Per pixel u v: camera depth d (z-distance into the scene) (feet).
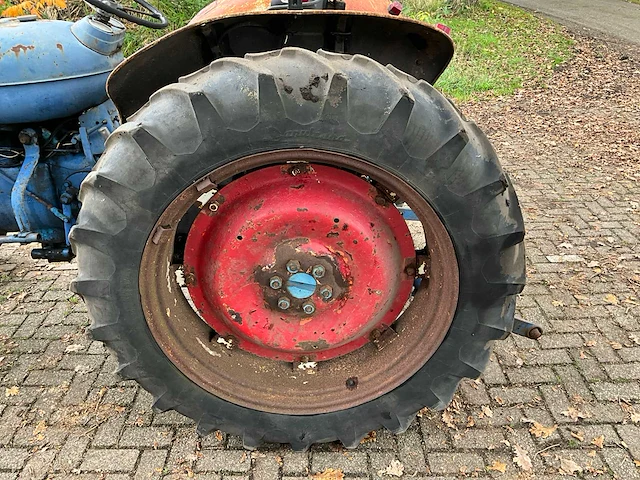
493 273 6.55
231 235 6.82
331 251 6.88
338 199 6.82
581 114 25.36
